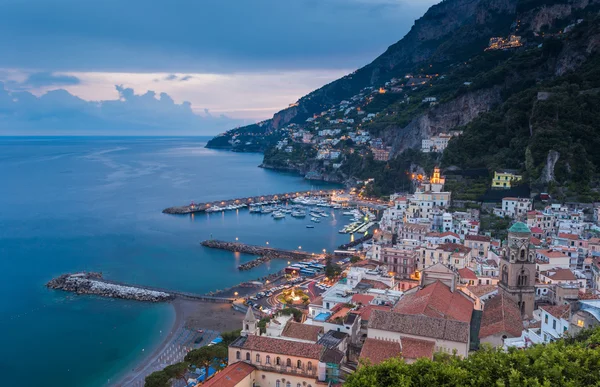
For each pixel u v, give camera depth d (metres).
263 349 101.88
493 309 123.00
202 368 129.88
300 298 193.00
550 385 58.25
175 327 178.38
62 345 167.00
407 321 103.00
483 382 61.66
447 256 185.12
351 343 111.50
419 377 64.69
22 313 193.88
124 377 144.50
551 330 98.06
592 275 165.88
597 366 61.06
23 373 149.12
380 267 187.38
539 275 163.50
